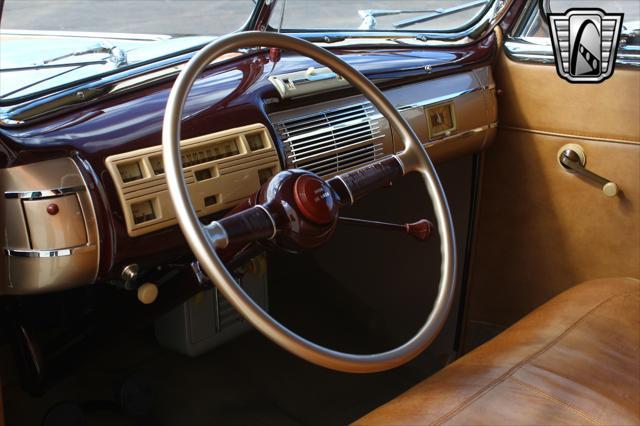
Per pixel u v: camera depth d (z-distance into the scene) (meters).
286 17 1.63
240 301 0.90
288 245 1.02
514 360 1.21
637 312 1.38
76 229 1.09
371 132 1.55
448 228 1.21
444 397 1.11
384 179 1.18
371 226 1.16
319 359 0.93
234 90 1.38
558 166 1.98
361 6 1.77
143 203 1.17
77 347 1.48
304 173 1.04
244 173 1.31
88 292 1.42
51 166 1.08
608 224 1.95
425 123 1.75
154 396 1.92
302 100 1.46
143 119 1.22
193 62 1.03
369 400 2.00
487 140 1.95
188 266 1.26
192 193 1.24
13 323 1.44
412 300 2.11
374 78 1.65
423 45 1.88
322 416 1.92
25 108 1.17
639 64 1.80
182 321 1.86
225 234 0.95
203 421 1.86
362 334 2.21
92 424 1.78
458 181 2.06
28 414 1.73
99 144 1.14
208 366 2.06
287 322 2.23
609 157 1.90
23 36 1.23
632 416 1.10
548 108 1.94
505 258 2.12
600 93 1.86
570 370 1.18
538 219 2.05
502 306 2.16
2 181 1.06
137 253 1.17
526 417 1.06
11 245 1.07
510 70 1.98
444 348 2.15
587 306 1.38
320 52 1.19
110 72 1.34
